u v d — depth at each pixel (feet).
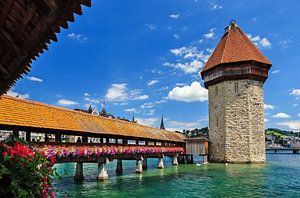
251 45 144.46
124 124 98.63
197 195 56.54
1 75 17.29
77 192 58.39
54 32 12.64
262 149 132.98
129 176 86.58
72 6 10.90
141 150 91.91
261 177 83.66
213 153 141.38
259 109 134.21
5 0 11.04
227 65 136.26
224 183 72.08
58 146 57.00
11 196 15.66
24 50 13.99
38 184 16.71
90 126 73.97
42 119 58.80
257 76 134.10
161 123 415.23
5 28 12.84
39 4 10.82
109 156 77.36
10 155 16.17
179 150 131.44
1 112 50.14
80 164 76.89
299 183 71.77
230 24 152.25
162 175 89.15
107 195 55.67
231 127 133.69
